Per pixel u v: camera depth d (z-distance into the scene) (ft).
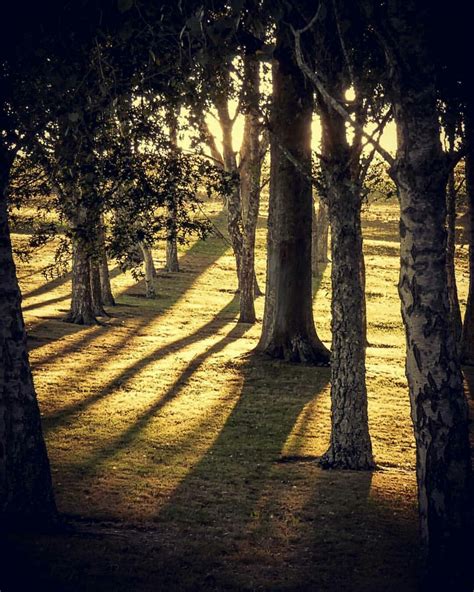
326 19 42.06
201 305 151.43
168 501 42.73
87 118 40.27
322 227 221.46
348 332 52.49
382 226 302.66
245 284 134.21
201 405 71.67
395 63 28.55
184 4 33.06
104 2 34.14
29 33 32.14
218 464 52.49
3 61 33.96
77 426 61.21
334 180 50.01
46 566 29.94
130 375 83.10
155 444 57.26
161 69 39.06
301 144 88.89
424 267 29.22
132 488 44.98
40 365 85.46
